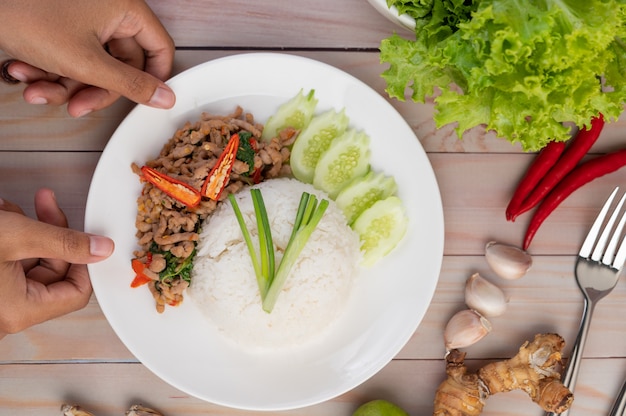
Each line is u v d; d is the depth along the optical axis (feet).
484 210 2.28
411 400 2.29
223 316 2.13
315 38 2.24
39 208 2.08
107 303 2.10
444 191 2.28
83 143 2.23
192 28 2.22
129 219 2.13
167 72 2.16
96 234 2.11
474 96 1.85
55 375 2.25
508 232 2.28
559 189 2.21
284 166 2.20
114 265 2.12
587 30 1.70
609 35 1.72
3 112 2.21
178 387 2.14
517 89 1.73
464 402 2.18
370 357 2.18
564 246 2.29
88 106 2.08
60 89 2.09
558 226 2.29
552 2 1.74
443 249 2.21
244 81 2.14
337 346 2.19
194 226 2.12
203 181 2.06
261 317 2.11
